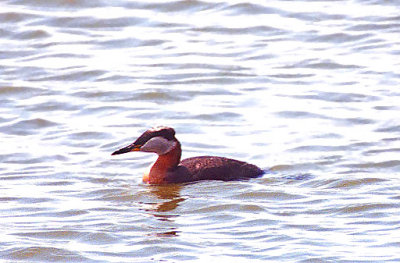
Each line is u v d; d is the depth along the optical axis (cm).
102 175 1547
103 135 1783
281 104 1938
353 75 2094
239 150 1683
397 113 1855
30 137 1786
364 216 1290
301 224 1259
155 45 2344
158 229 1249
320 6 2550
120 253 1160
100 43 2364
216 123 1842
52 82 2116
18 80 2123
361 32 2352
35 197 1410
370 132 1762
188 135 1775
